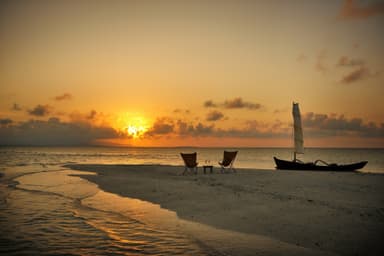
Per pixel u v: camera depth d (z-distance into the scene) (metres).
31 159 44.06
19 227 8.19
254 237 7.06
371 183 13.73
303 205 9.62
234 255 6.07
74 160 43.09
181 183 15.15
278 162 25.22
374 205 9.55
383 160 58.47
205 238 7.10
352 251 6.11
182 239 7.09
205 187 13.59
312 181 14.41
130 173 21.61
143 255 6.18
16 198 12.38
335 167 23.83
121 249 6.52
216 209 9.62
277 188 12.70
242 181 14.99
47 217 9.25
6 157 48.94
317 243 6.56
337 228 7.43
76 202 11.51
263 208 9.41
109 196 12.71
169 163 37.97
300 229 7.43
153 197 12.09
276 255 6.02
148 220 8.78
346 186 12.98
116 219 8.95
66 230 7.94
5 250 6.52
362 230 7.27
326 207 9.34
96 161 41.16
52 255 6.23
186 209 9.88
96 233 7.65
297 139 25.88
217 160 51.59
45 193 13.55
